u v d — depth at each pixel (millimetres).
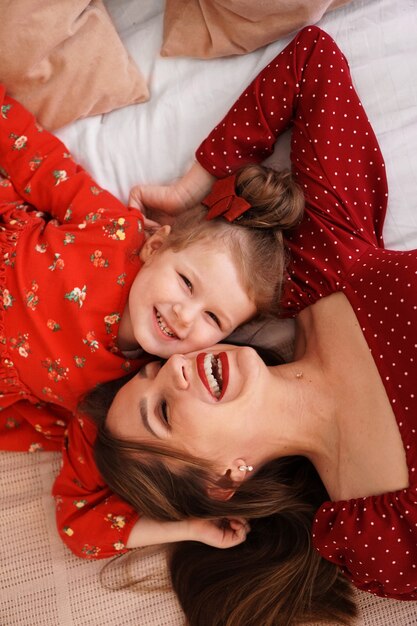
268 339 1330
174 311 1146
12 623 1285
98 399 1265
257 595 1236
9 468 1379
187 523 1244
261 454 1170
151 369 1165
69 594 1296
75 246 1249
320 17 1263
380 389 1096
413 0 1290
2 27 1193
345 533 1090
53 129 1359
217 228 1185
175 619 1288
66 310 1231
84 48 1270
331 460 1170
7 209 1302
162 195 1313
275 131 1252
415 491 1036
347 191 1202
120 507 1257
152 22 1367
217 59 1331
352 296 1146
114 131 1361
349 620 1235
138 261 1252
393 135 1285
